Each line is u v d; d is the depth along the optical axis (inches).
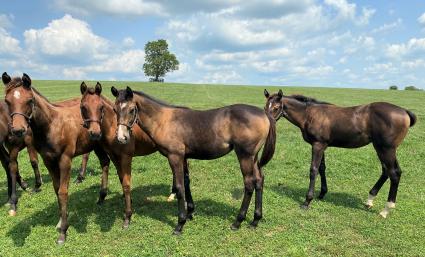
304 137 342.0
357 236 267.6
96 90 255.6
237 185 387.2
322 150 328.5
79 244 257.6
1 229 283.4
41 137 250.1
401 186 382.3
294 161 485.4
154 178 413.1
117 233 274.2
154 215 308.3
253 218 293.9
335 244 254.8
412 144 570.6
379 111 301.6
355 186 388.2
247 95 1605.6
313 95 1686.8
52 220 298.0
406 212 310.2
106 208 324.2
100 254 243.9
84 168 402.9
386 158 300.8
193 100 1301.7
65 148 259.3
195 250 247.1
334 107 329.7
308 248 249.0
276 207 323.6
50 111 251.3
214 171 436.5
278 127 750.5
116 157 288.2
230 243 256.7
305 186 388.2
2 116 313.9
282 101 343.9
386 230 276.8
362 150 530.6
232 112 266.8
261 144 269.4
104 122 274.4
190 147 269.9
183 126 267.3
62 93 1435.8
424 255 238.7
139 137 305.3
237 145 264.8
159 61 3759.8
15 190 321.7
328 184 395.2
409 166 455.5
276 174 429.7
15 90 229.9
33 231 277.4
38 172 364.8
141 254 241.1
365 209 321.1
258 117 263.0
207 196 351.9
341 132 317.1
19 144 321.1
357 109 317.1
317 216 304.5
